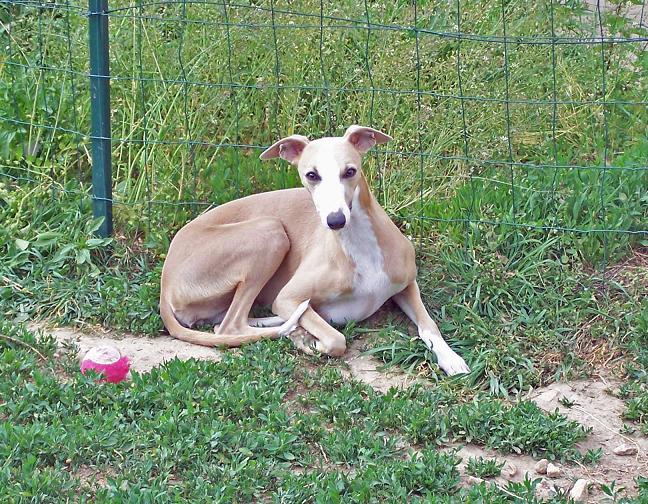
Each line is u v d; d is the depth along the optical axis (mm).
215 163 4125
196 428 3334
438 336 3670
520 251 3873
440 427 3389
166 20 4082
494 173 4094
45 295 3842
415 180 4086
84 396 3436
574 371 3592
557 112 4227
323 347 3654
